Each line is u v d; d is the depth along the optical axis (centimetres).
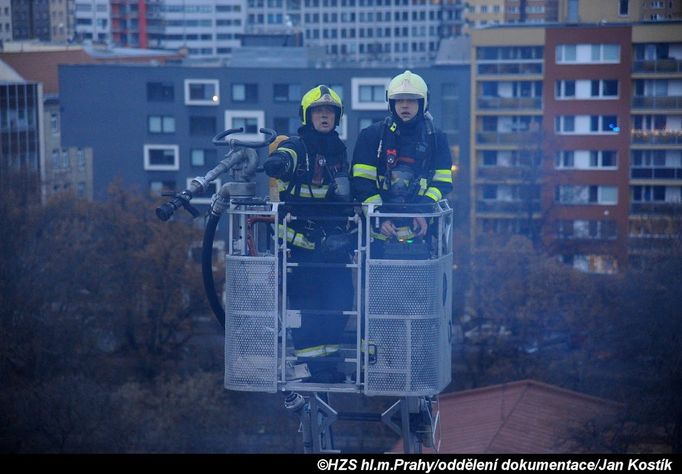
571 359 4075
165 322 4512
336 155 845
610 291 4147
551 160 5462
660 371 3291
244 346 812
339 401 3684
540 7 5572
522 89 5672
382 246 837
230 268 810
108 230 4600
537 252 4681
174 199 834
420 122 845
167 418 3834
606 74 5238
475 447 2809
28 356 3888
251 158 851
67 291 4234
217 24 12875
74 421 3584
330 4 13738
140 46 10694
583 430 2978
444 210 832
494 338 4312
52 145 6450
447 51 6588
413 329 799
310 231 841
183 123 6456
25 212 4234
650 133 5225
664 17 5016
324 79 6294
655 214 4506
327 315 822
